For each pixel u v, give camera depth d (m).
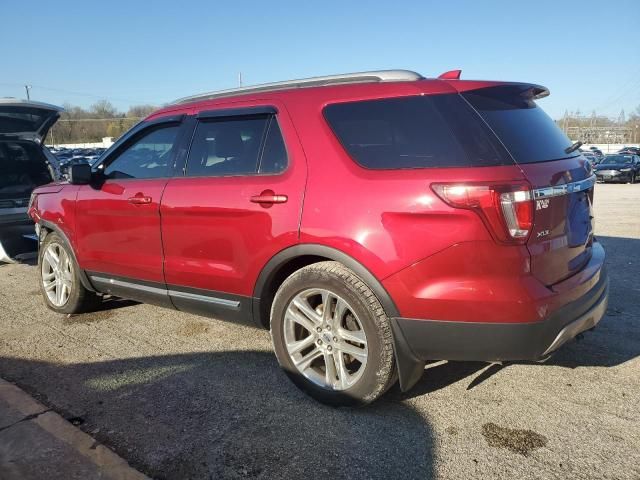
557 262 2.91
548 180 2.83
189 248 3.79
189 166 3.90
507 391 3.37
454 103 2.91
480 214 2.65
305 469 2.63
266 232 3.29
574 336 2.99
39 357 4.05
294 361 3.31
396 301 2.84
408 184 2.81
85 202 4.54
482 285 2.68
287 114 3.39
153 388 3.51
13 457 2.70
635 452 2.70
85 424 3.07
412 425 3.00
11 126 7.70
